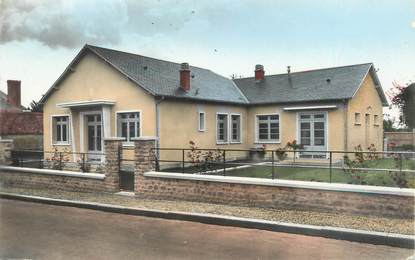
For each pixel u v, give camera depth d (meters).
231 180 10.31
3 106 28.55
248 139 25.16
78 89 22.05
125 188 12.66
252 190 10.05
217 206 10.25
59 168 16.25
